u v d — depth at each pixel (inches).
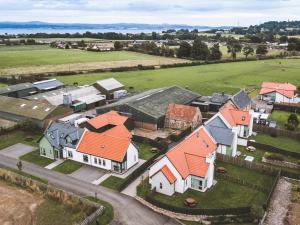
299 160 2819.9
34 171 2578.7
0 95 4207.7
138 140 3179.1
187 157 2402.8
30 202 2129.7
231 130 2874.0
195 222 1999.3
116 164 2561.5
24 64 7647.6
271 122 3722.9
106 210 2069.4
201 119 3772.1
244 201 2209.6
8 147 3034.0
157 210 2096.5
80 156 2719.0
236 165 2721.5
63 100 4168.3
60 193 2170.3
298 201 2229.3
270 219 2038.6
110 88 4953.3
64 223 1929.1
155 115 3533.5
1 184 2348.7
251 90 5531.5
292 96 4795.8
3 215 1988.2
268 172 2581.2
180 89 4527.6
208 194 2289.6
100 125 3297.2
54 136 2824.8
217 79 6402.6
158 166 2316.7
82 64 7859.3
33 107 3659.0
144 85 5792.3
